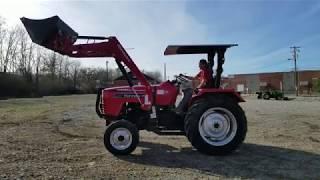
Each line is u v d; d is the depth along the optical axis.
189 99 8.50
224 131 8.16
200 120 8.05
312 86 83.56
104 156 7.79
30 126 13.23
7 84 50.28
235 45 8.38
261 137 10.65
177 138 10.31
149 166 6.95
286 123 14.46
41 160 7.38
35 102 34.81
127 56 8.58
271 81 90.94
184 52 8.86
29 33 8.20
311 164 7.16
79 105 28.78
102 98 8.66
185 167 6.89
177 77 8.79
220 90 8.29
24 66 58.66
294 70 83.50
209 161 7.41
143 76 8.58
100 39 8.51
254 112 20.70
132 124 7.97
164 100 8.50
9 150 8.41
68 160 7.39
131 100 8.50
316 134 11.28
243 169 6.77
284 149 8.71
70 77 68.12
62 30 8.23
